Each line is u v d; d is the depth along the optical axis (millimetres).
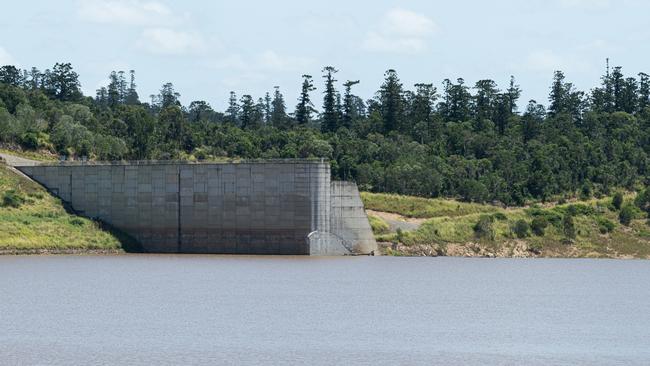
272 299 170625
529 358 118688
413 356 119062
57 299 166750
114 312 151500
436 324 145000
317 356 118062
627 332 139375
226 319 145750
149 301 165375
